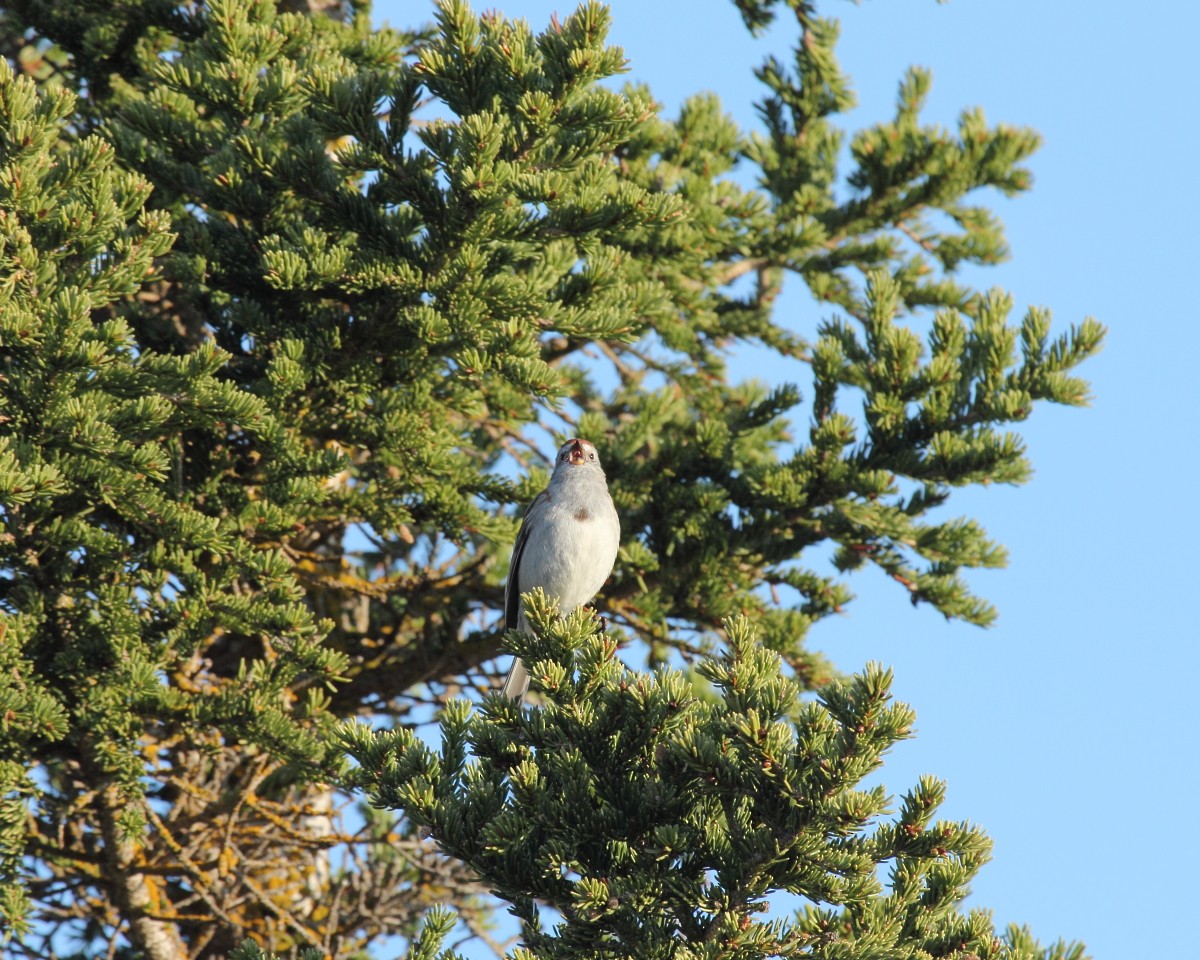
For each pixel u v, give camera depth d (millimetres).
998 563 13219
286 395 11672
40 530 10617
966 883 7898
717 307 17844
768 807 7148
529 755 8023
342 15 16609
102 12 14492
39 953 13438
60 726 10109
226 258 12078
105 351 9969
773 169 17969
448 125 10898
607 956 7496
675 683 7566
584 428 14430
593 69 10414
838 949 7078
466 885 14469
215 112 12688
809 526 13703
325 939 12984
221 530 11461
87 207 10062
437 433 12641
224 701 10859
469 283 11273
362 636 15117
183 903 12531
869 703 6734
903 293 17500
